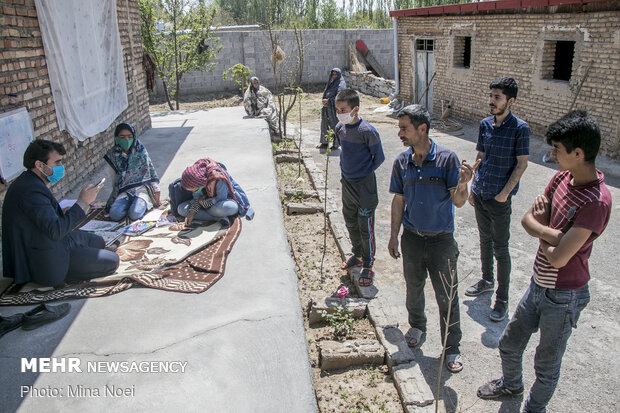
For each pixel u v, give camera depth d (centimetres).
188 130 1052
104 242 462
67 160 653
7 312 362
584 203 253
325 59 2197
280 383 292
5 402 275
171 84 1923
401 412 323
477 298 471
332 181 835
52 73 602
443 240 349
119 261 430
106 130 825
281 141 1124
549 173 869
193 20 1678
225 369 301
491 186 418
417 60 1568
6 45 511
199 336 332
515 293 481
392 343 376
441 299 359
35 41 570
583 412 331
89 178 722
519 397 342
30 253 379
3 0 508
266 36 2044
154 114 1308
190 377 294
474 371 372
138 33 1066
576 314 277
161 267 425
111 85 829
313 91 2100
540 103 1072
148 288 396
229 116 1223
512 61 1138
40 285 398
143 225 518
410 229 357
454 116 1402
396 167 362
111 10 829
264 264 437
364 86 2059
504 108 401
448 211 344
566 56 1103
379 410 325
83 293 385
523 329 302
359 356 363
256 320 350
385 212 708
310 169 869
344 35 2188
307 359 316
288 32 2089
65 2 637
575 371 369
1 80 500
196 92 1998
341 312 419
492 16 1180
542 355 289
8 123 496
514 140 404
